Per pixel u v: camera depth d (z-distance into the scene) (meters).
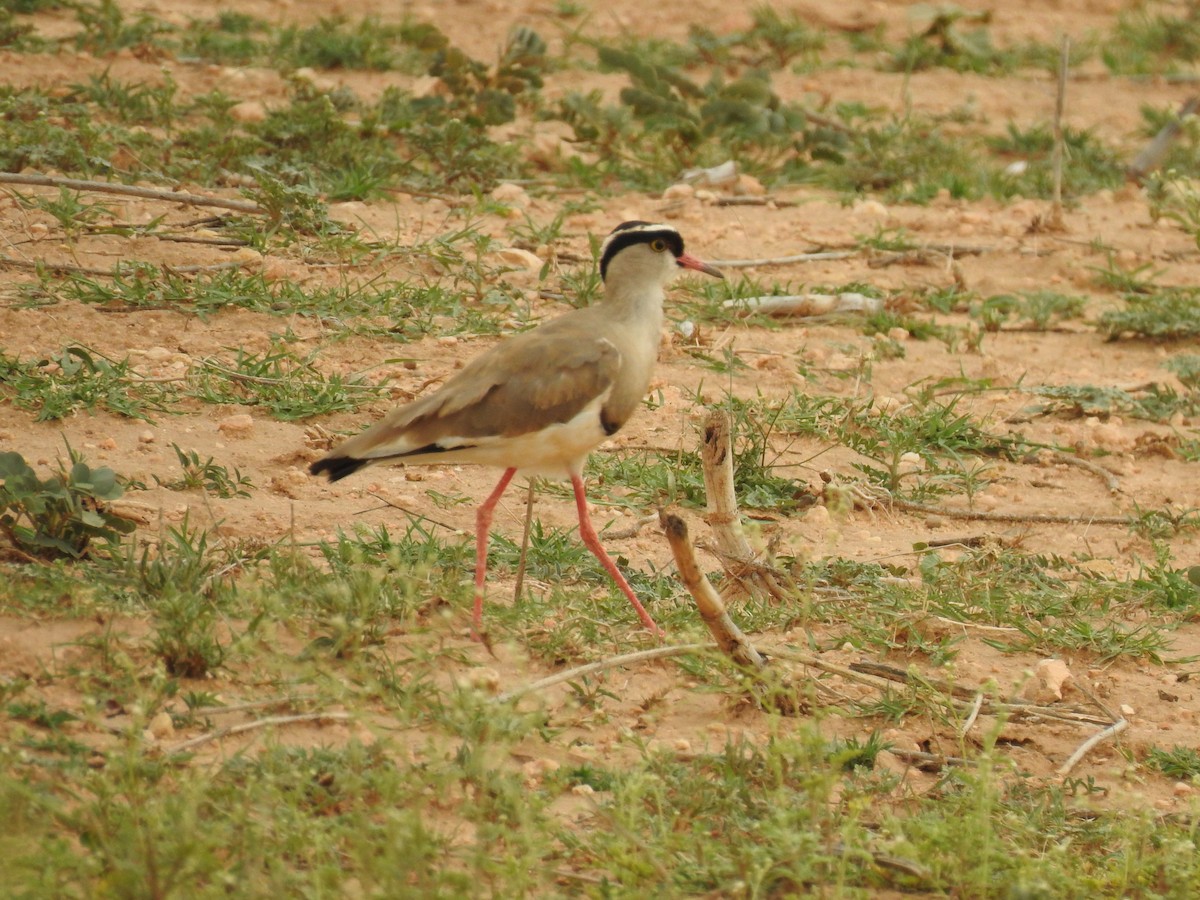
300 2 28.47
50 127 18.11
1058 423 15.65
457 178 19.72
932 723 9.92
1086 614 11.73
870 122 24.94
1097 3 35.25
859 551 12.42
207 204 16.64
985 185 23.02
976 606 11.55
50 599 9.45
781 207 21.23
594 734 9.29
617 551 11.93
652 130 21.66
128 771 7.64
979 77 29.59
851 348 16.72
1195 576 11.96
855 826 8.01
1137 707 10.53
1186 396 16.23
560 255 17.86
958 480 13.98
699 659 9.91
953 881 8.14
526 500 12.55
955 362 16.86
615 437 13.84
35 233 15.78
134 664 9.02
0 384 12.69
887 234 20.42
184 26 25.34
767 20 29.53
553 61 26.19
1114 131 27.02
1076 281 19.62
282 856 7.62
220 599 9.76
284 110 20.45
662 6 31.50
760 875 7.53
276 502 11.77
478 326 15.41
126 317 14.49
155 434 12.48
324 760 8.33
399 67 24.73
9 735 8.24
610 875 7.87
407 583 9.64
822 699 10.03
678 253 10.78
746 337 16.81
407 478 12.63
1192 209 21.09
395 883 7.05
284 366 14.11
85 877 7.00
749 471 13.26
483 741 8.52
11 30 22.53
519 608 10.30
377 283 16.03
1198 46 32.03
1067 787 9.43
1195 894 8.16
